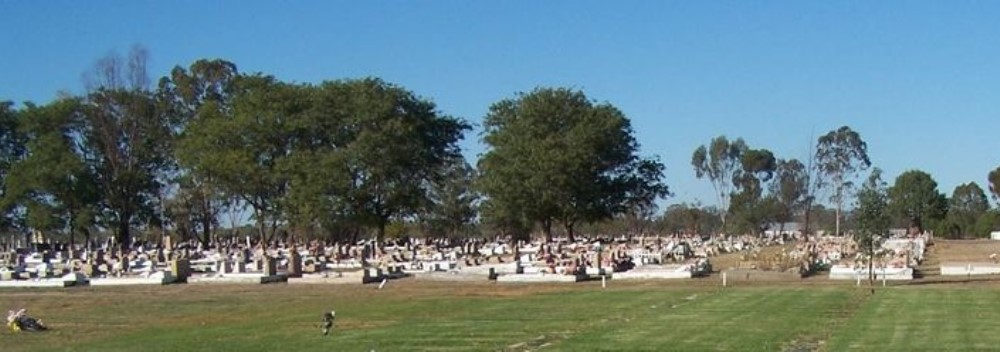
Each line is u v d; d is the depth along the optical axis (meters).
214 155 92.88
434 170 101.44
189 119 106.31
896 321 28.56
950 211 146.50
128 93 100.12
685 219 160.50
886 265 51.03
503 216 99.75
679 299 37.72
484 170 103.38
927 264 62.09
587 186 99.00
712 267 60.88
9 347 27.30
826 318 29.81
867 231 43.97
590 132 100.12
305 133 95.62
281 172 92.44
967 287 41.84
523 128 103.50
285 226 100.69
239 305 40.56
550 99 103.75
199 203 104.44
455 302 38.75
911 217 136.50
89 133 101.12
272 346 25.66
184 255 71.88
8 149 104.38
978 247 92.06
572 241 102.50
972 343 23.66
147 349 25.98
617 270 58.22
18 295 48.09
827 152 151.25
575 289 45.25
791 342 24.52
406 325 29.97
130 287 52.97
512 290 45.72
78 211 96.31
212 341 27.16
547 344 24.83
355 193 91.06
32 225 95.44
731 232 149.62
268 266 57.56
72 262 66.56
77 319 35.44
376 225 95.12
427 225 117.00
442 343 25.41
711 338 25.42
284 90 96.69
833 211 162.50
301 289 49.22
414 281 53.22
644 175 107.12
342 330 29.03
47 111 99.56
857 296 37.50
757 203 155.75
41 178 93.56
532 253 73.56
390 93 95.50
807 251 65.81
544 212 99.12
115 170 99.25
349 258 75.81
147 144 102.56
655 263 66.38
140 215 102.62
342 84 95.94
